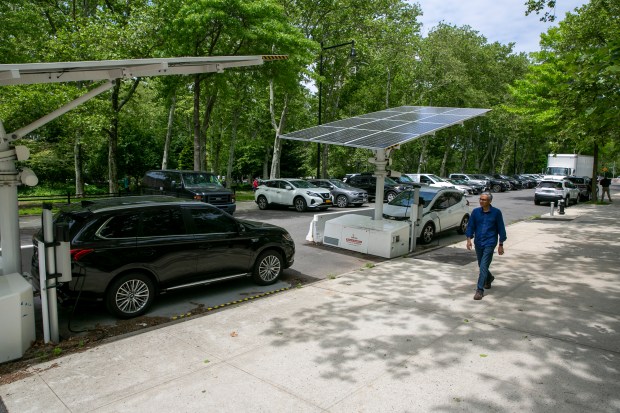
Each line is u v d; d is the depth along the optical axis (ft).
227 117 120.16
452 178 121.29
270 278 24.68
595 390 12.59
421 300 21.45
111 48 55.31
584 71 23.79
